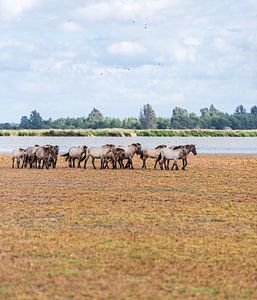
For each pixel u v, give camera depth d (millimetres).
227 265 21062
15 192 43031
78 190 44500
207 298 17250
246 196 41312
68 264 20844
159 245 24188
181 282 18906
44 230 27406
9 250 23016
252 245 24406
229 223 29812
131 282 18750
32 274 19547
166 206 35812
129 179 54156
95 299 17000
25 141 196625
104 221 30125
